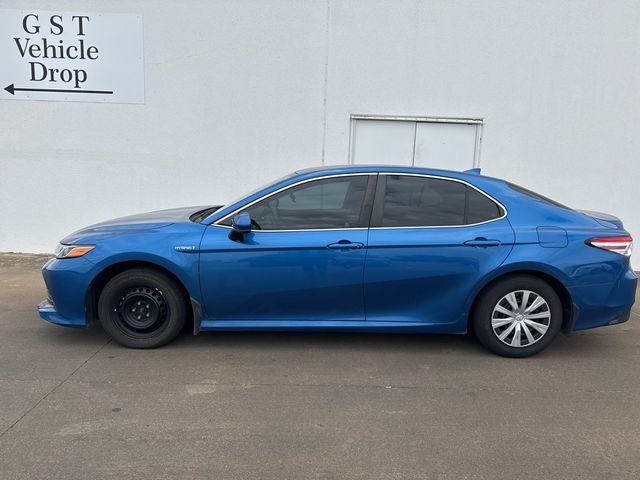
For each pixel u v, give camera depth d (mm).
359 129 7496
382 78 7344
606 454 2859
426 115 7406
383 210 4086
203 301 4051
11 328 4730
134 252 3990
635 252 7594
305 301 4062
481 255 3994
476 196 4168
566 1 7121
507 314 4113
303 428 3078
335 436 2998
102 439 2922
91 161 7539
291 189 4129
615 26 7152
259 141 7512
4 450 2799
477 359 4168
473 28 7211
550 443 2961
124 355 4105
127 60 7305
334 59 7309
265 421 3148
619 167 7449
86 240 4129
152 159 7551
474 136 7473
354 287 4023
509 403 3436
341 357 4156
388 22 7211
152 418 3160
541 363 4125
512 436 3029
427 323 4113
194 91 7398
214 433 3006
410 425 3135
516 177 7531
